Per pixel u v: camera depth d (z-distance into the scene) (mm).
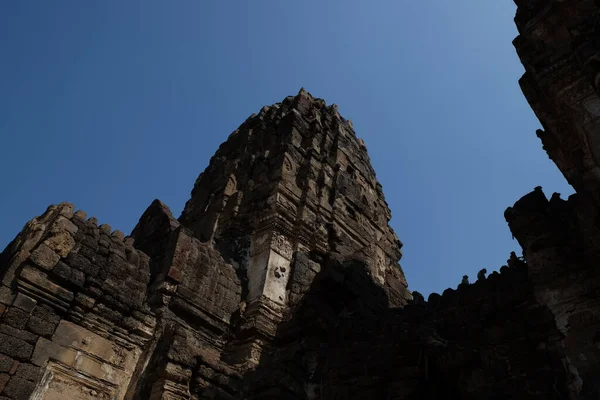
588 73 10562
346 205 24484
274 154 24922
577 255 10531
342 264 20812
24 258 12391
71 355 12203
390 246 26594
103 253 13930
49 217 13477
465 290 15133
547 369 11000
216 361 14609
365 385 14031
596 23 10852
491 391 11617
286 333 17016
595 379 8867
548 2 12188
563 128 11594
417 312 15914
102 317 13164
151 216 21375
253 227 20797
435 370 13125
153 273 16547
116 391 12680
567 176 11578
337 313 18672
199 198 25969
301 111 29062
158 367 13289
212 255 17844
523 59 12234
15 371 11148
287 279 19109
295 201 21953
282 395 14422
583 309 9719
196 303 16094
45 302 12250
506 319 13312
